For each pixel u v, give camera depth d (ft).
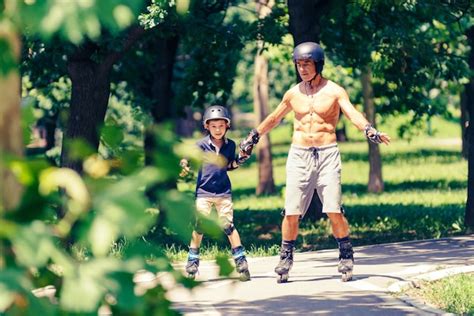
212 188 65.21
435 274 64.80
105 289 16.01
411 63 123.85
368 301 55.77
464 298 55.83
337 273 67.15
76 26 15.40
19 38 16.39
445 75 124.06
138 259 16.74
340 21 126.52
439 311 52.34
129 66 142.51
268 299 57.11
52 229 16.43
